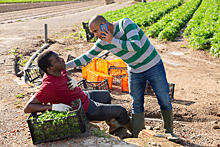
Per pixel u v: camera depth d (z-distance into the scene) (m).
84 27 14.06
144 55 3.31
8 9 32.53
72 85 3.22
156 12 23.94
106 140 3.16
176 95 6.33
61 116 2.98
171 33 14.30
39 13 29.05
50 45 12.80
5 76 7.29
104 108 3.43
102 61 7.63
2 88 6.14
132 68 3.55
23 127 3.87
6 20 22.83
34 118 2.97
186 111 5.15
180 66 9.45
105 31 3.02
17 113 4.53
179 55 11.17
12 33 15.62
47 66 2.98
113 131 4.01
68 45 12.81
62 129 3.05
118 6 37.28
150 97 6.11
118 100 5.79
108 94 3.96
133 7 32.00
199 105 5.50
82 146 2.99
